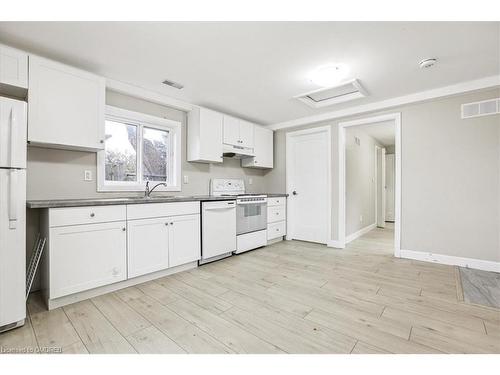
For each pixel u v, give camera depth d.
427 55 2.21
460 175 2.95
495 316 1.79
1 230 1.56
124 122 2.97
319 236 4.28
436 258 3.10
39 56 2.07
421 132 3.20
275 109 3.76
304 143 4.49
